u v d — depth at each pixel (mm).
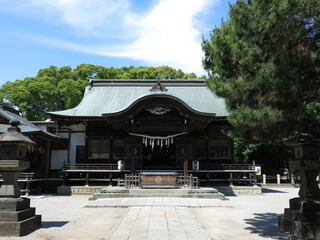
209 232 7879
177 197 15891
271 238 7156
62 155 22156
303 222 7230
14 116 20641
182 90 25453
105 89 25875
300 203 7488
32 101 32188
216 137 21625
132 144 18781
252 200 15984
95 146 21625
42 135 18719
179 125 18375
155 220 9172
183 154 19828
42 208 12586
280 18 5484
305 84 6297
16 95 30750
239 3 6824
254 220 9680
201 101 23875
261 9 6082
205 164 20328
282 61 6281
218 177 21594
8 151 7715
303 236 7117
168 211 11023
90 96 24922
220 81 7781
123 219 9359
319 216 7180
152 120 18469
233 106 7789
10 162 7496
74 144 22328
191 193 16219
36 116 32875
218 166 20297
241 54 7121
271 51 6504
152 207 12133
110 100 24141
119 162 19422
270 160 29531
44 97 32031
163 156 21906
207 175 20094
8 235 7180
